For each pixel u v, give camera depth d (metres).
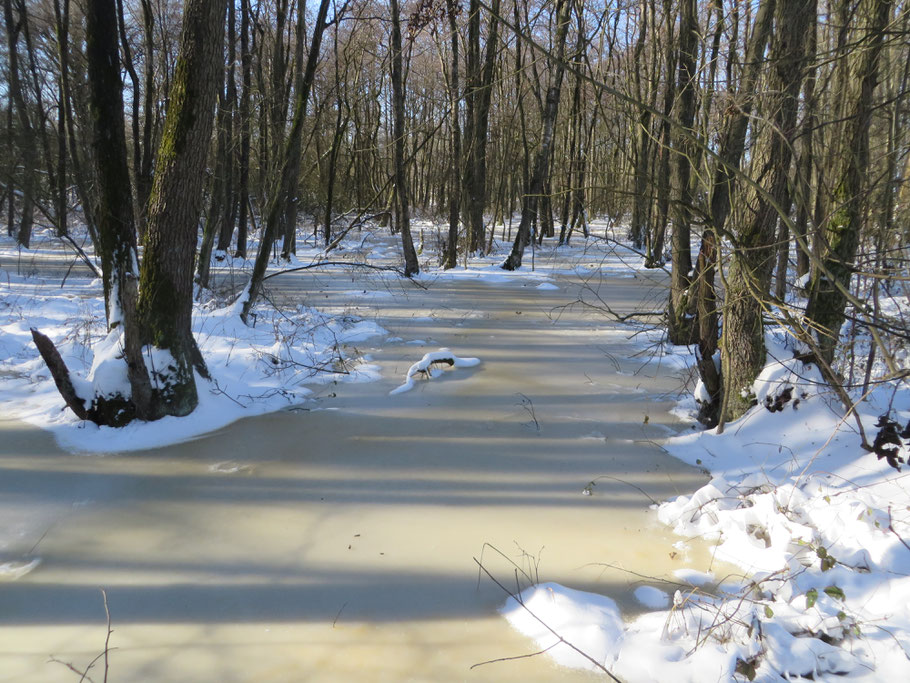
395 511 4.44
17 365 7.37
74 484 4.75
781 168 5.09
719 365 5.86
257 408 6.40
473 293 14.27
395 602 3.47
